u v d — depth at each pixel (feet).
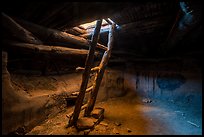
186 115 16.17
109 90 23.62
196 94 20.88
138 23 15.99
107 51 15.71
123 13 13.97
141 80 25.64
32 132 11.06
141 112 17.35
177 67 23.36
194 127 12.90
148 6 12.30
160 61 25.09
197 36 16.01
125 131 11.90
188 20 10.70
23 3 8.88
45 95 13.85
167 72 23.99
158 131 12.07
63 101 16.21
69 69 20.13
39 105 12.66
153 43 24.47
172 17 13.96
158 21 14.93
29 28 12.12
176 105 20.27
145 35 20.49
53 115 14.29
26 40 12.25
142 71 25.94
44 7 9.49
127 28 17.24
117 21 16.05
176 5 11.66
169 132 11.91
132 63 26.86
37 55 13.85
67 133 10.99
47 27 13.82
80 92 12.04
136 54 26.50
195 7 8.80
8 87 10.11
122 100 22.81
